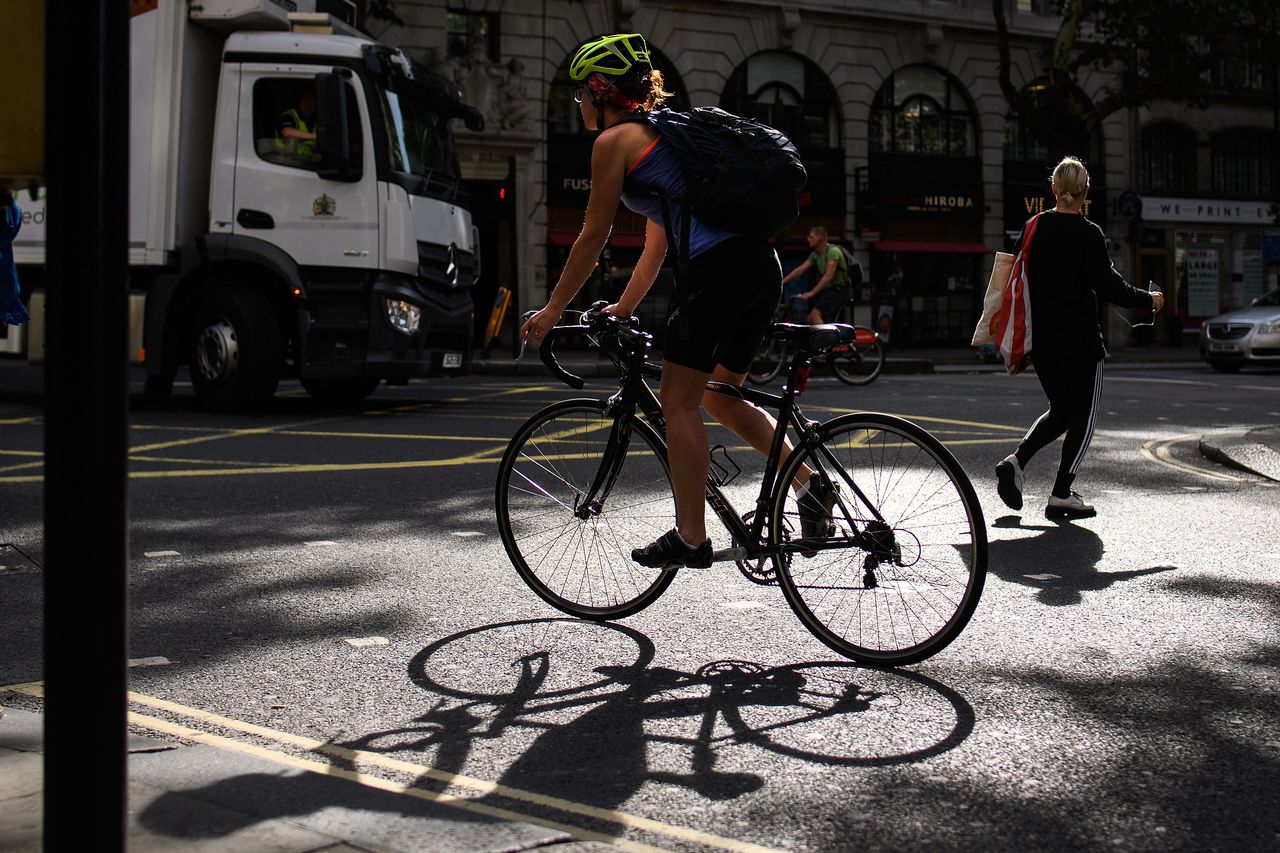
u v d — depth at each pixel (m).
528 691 3.60
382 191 10.57
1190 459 8.63
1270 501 6.89
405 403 12.37
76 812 1.72
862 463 3.91
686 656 3.96
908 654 3.82
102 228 1.70
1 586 4.77
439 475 7.52
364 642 4.10
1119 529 6.10
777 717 3.38
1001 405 12.34
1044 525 6.21
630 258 27.66
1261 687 3.63
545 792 2.83
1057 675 3.75
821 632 3.97
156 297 10.80
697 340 3.86
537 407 11.95
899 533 3.84
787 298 15.51
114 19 1.71
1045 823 2.67
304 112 10.67
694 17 28.19
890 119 30.83
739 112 29.16
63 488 1.71
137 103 10.60
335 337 10.67
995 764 3.02
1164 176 35.16
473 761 3.03
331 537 5.78
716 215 3.76
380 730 3.26
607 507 4.37
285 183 10.63
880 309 30.94
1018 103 25.81
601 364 19.14
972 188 31.52
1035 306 6.31
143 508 6.45
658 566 4.04
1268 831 2.63
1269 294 22.25
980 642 4.12
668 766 3.01
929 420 10.86
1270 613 4.49
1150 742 3.17
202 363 11.01
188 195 10.80
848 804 2.77
